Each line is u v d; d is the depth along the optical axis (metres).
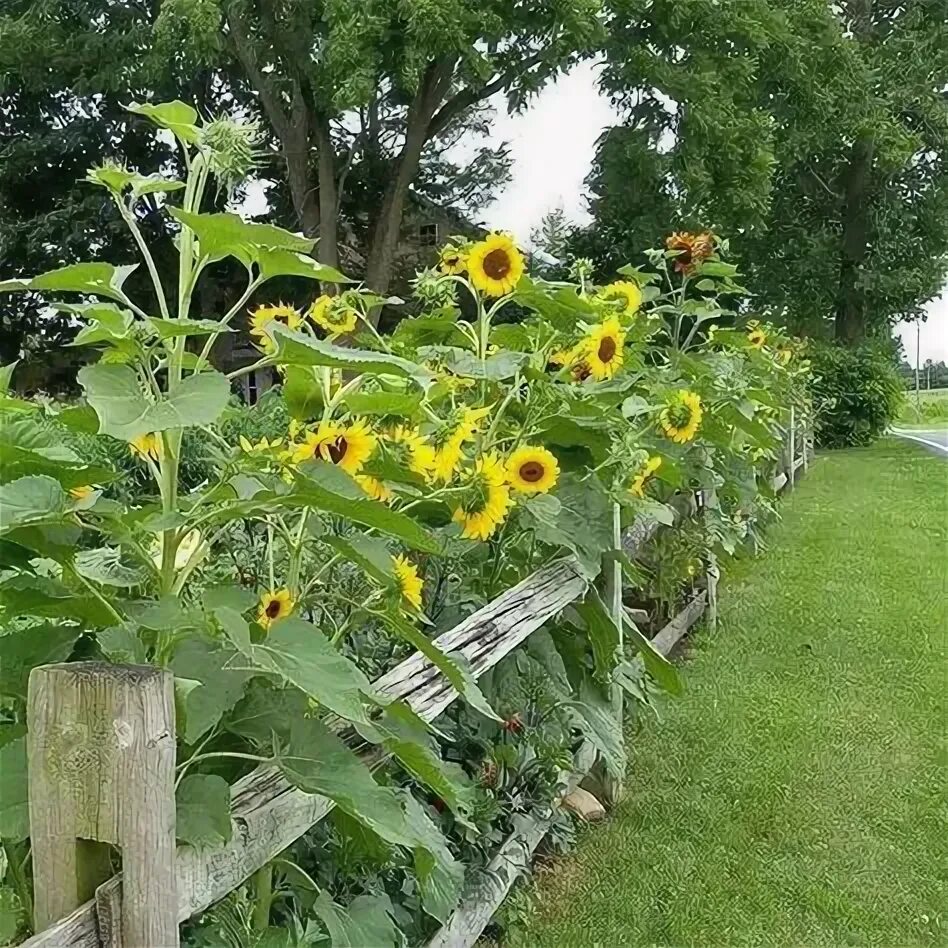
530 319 3.83
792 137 19.77
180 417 1.22
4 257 20.91
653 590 4.86
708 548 5.04
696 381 4.54
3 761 1.24
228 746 1.59
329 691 1.31
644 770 3.76
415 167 18.05
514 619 2.48
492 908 2.44
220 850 1.33
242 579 2.08
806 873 3.09
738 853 3.19
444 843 2.00
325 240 18.02
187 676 1.41
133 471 3.77
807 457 14.27
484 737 2.63
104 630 1.36
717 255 5.33
